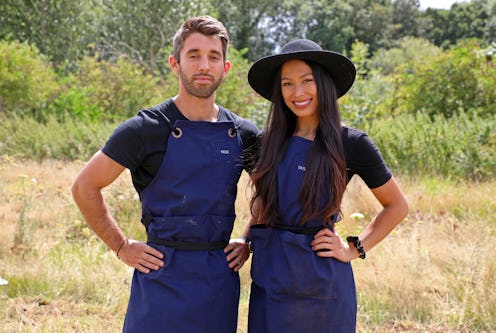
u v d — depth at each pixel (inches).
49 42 932.6
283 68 93.1
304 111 91.7
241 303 161.8
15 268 181.5
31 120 471.2
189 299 88.4
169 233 89.8
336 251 88.7
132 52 975.6
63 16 933.8
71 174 326.6
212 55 91.7
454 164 329.4
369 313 156.9
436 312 155.7
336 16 1879.9
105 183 90.6
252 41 1691.7
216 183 91.1
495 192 271.0
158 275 89.2
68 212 246.8
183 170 89.6
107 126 470.9
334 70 94.2
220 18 1485.0
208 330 89.8
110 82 590.6
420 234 205.8
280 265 89.0
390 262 176.6
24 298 162.9
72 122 486.6
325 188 88.7
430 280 171.2
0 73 520.7
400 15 2218.3
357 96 410.6
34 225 221.8
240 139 95.0
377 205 245.8
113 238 92.7
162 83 647.1
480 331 147.1
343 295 89.6
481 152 325.4
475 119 354.6
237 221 230.4
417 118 372.5
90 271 179.3
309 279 87.4
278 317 88.0
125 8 942.4
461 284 164.7
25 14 919.7
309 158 89.1
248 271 178.7
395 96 437.4
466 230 214.8
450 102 407.5
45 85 547.2
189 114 93.2
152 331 88.7
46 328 140.9
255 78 98.6
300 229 89.6
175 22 928.9
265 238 91.0
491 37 2209.6
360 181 264.2
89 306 159.5
